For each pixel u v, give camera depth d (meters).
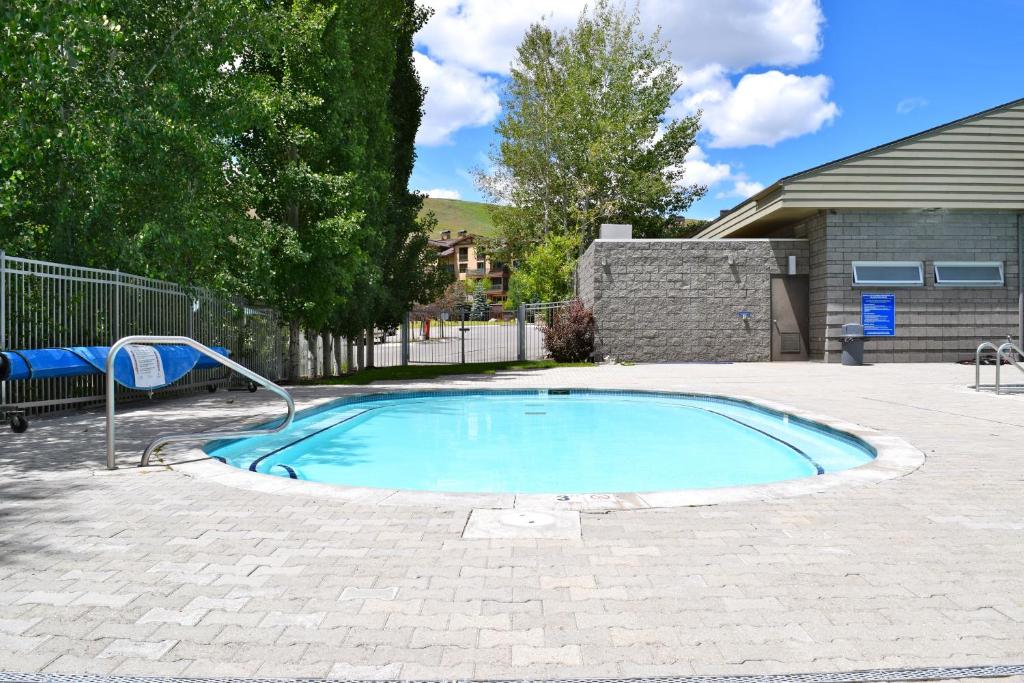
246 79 12.12
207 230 11.20
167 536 3.34
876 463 5.09
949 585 2.66
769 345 19.23
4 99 7.72
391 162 17.94
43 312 8.84
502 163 34.66
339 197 13.32
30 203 9.67
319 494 4.22
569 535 3.33
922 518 3.64
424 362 26.66
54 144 8.82
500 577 2.77
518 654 2.08
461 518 3.66
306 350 17.61
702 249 19.28
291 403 6.12
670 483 5.93
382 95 16.16
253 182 13.29
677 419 9.96
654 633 2.23
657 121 34.94
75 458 5.59
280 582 2.71
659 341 19.30
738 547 3.15
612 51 32.66
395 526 3.50
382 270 17.53
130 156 10.38
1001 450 5.68
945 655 2.06
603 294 19.36
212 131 11.29
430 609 2.44
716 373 15.45
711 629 2.26
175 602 2.51
